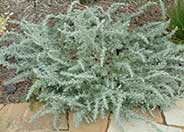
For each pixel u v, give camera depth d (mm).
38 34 2898
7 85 2914
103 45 2781
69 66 2754
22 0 3521
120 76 2711
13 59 3068
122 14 3193
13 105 2777
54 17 3094
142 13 3248
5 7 3482
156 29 2941
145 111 2680
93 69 2691
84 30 2680
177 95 2754
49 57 2803
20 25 3121
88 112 2619
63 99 2562
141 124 2596
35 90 2754
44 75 2662
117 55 2840
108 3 3461
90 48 2768
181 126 2582
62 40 2936
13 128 2607
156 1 3449
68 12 2998
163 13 3061
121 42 2883
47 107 2703
